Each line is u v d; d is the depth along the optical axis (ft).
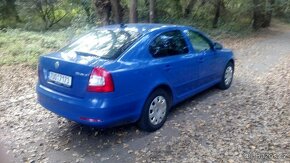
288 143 14.92
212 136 16.06
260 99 21.65
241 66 34.68
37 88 16.69
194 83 19.94
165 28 18.12
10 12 79.36
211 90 23.88
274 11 99.71
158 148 15.01
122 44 15.98
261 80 27.30
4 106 21.22
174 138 15.98
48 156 14.57
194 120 18.20
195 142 15.47
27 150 15.12
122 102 14.62
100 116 14.01
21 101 22.22
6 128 17.67
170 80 17.47
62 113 15.10
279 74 29.76
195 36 20.44
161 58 17.10
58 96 15.23
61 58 15.47
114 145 15.42
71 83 14.78
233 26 83.10
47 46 40.70
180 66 18.16
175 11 84.33
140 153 14.61
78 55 15.65
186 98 19.72
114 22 55.26
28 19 79.71
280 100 21.22
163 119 17.35
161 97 17.01
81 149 15.15
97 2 51.42
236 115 18.78
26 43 40.93
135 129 17.02
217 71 22.56
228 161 13.58
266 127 16.89
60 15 84.89
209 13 84.94
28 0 77.20
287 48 51.93
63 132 16.98
